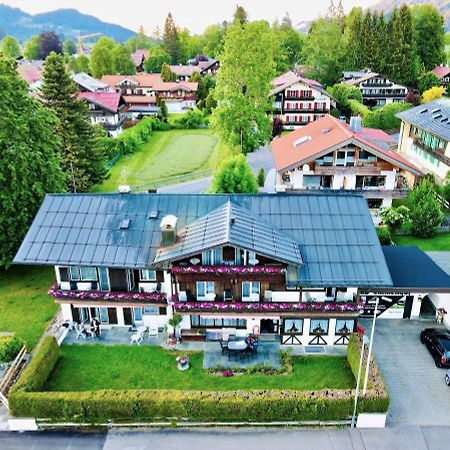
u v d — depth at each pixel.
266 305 32.84
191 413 28.12
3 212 42.09
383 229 48.41
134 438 27.73
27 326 37.22
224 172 49.50
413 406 29.47
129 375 31.81
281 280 32.53
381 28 121.94
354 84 107.31
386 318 37.69
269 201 36.78
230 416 28.12
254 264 32.50
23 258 34.00
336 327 34.03
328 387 30.45
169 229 33.16
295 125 95.94
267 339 34.84
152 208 36.81
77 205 37.19
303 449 26.72
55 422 28.47
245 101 68.88
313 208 36.31
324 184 56.62
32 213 43.62
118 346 34.56
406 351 33.94
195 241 32.66
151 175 74.19
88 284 35.28
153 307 35.78
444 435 27.48
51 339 32.66
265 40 73.06
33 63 178.12
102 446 27.20
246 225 33.59
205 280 32.66
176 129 109.94
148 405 28.03
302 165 55.28
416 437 27.41
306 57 136.00
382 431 27.86
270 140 81.94
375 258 33.28
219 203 36.88
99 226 35.75
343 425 28.23
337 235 34.62
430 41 131.00
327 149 53.81
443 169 63.47
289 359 32.84
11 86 42.75
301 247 33.84
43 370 30.62
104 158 72.12
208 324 35.03
